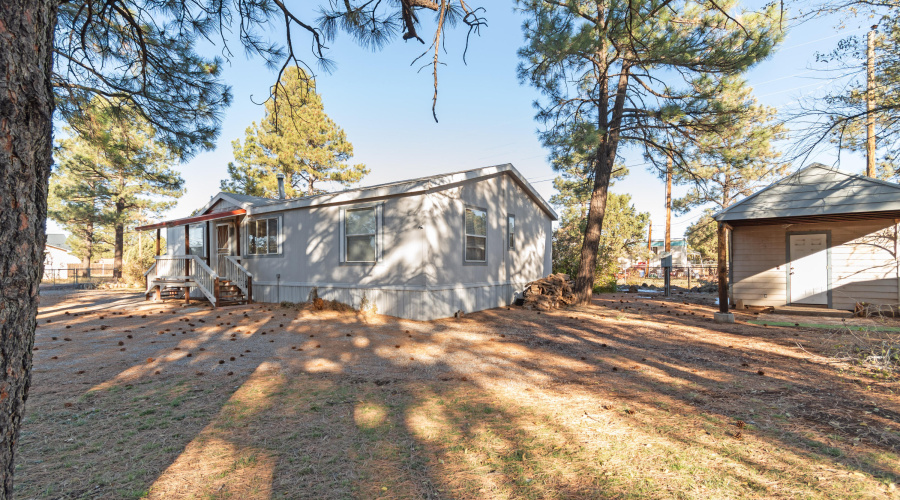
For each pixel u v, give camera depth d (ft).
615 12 26.66
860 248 35.42
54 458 10.19
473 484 8.94
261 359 20.20
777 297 38.78
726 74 33.88
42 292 61.82
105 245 133.80
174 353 21.38
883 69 25.99
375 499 8.41
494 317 34.17
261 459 10.11
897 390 14.75
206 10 14.90
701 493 8.44
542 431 11.63
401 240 33.01
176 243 56.85
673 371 17.81
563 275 45.09
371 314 34.40
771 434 11.21
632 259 97.60
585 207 91.91
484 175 37.93
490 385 16.01
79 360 19.93
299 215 40.40
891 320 31.24
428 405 13.79
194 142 22.80
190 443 11.03
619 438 11.09
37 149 5.36
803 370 17.76
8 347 5.09
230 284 44.04
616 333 27.12
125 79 20.93
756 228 39.99
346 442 11.03
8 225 5.00
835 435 11.04
